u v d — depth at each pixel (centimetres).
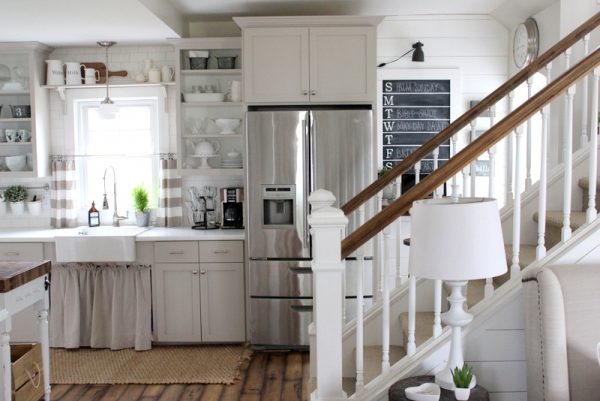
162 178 537
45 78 538
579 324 230
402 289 341
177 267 484
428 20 525
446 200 246
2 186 558
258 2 472
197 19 525
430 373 251
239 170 507
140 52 545
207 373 428
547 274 233
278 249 468
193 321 488
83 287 486
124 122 557
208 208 543
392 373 251
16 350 334
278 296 470
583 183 337
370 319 334
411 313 253
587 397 229
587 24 348
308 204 464
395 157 533
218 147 521
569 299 231
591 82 401
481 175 522
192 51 507
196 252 483
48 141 544
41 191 558
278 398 383
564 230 259
